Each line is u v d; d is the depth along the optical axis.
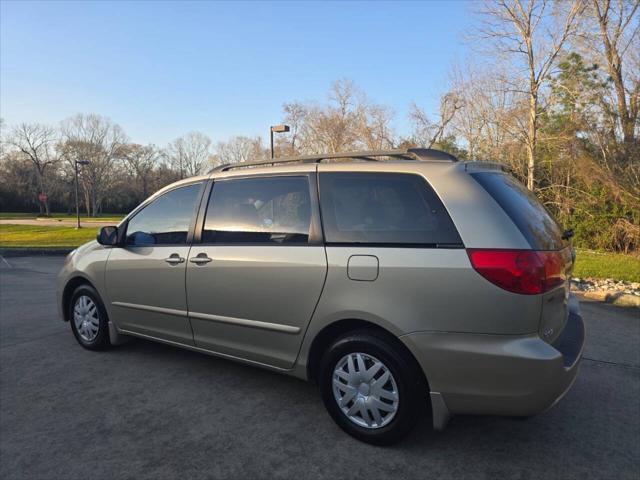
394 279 2.67
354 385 2.87
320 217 3.06
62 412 3.31
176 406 3.40
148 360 4.38
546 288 2.47
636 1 16.36
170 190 4.04
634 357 4.55
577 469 2.61
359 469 2.60
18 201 78.62
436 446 2.85
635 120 15.66
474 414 2.55
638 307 6.79
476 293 2.47
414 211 2.75
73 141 75.50
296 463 2.66
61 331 5.37
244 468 2.62
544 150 17.45
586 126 16.20
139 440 2.92
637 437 2.97
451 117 21.52
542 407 2.42
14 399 3.53
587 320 6.07
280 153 33.66
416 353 2.60
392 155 3.14
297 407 3.39
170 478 2.52
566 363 2.51
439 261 2.56
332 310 2.89
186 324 3.78
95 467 2.63
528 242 2.50
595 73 16.39
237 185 3.57
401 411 2.70
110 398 3.54
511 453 2.78
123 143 81.50
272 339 3.25
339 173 3.09
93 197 75.81
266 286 3.21
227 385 3.79
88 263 4.52
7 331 5.37
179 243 3.81
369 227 2.86
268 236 3.29
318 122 27.66
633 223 14.52
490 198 2.63
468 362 2.49
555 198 16.80
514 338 2.42
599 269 10.35
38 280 9.39
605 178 14.98
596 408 3.40
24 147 75.25
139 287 4.07
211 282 3.53
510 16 16.27
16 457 2.74
